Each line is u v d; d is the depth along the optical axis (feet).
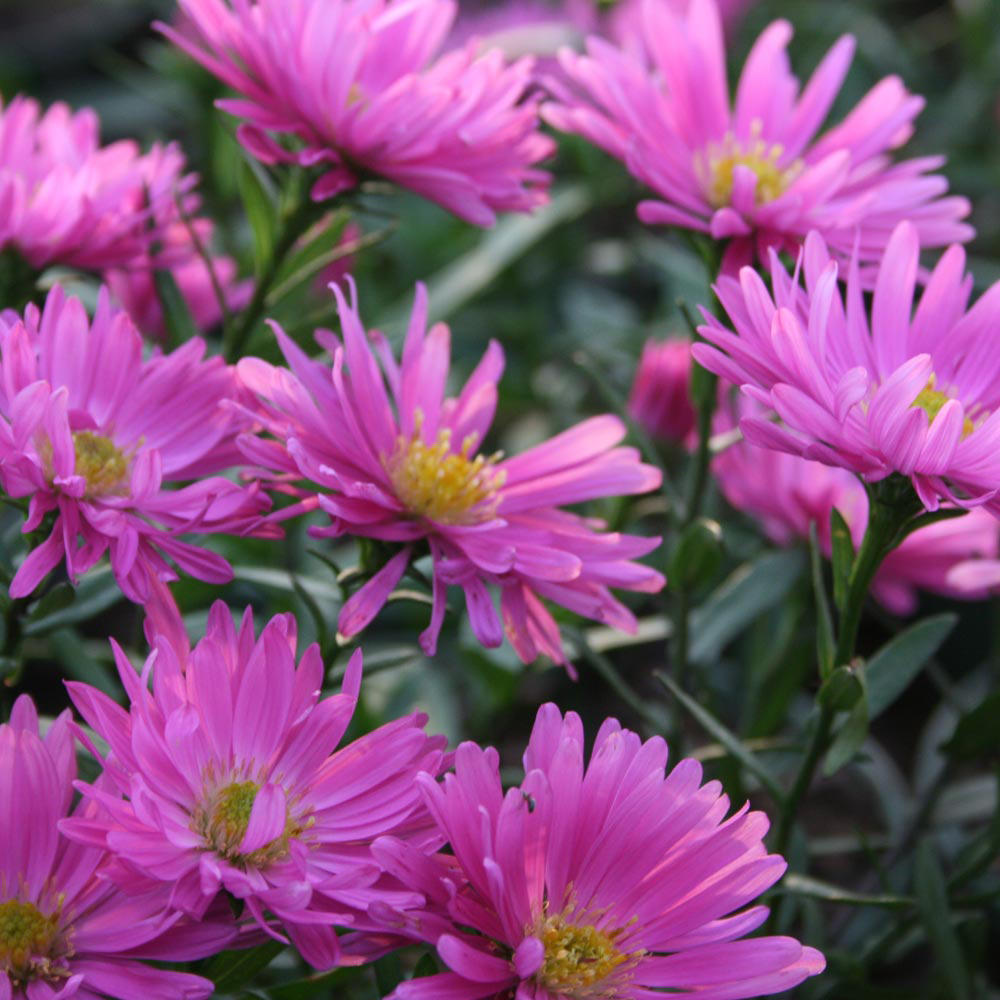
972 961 1.41
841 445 1.24
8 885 1.22
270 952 1.23
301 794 1.23
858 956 1.46
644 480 1.32
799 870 1.42
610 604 1.31
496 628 1.27
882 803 1.55
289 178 1.38
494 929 1.21
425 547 1.29
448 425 1.34
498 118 1.36
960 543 1.44
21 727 1.22
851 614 1.29
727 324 1.36
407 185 1.35
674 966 1.22
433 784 1.20
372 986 1.39
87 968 1.21
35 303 1.37
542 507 1.32
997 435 1.23
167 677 1.22
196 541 1.32
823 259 1.27
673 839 1.22
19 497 1.26
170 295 1.40
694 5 1.40
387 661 1.34
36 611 1.28
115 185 1.38
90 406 1.29
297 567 1.51
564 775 1.22
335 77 1.32
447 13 1.39
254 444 1.26
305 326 1.40
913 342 1.31
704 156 1.39
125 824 1.20
